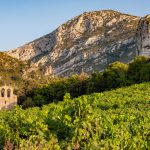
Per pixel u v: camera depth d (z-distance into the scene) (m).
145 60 96.50
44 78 192.12
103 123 15.32
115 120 18.86
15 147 12.17
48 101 112.50
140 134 16.47
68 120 14.10
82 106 14.51
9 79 190.38
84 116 14.34
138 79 89.88
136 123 18.41
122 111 24.28
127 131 15.86
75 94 108.94
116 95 40.16
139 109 28.08
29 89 134.38
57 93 111.69
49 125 13.75
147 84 50.69
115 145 13.84
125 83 90.31
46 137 12.88
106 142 13.48
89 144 12.42
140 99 34.78
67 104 16.58
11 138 12.90
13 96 138.25
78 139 13.05
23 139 12.40
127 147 14.53
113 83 94.94
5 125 14.60
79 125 13.45
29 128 13.06
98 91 98.12
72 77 113.62
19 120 14.20
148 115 22.59
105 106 30.22
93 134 13.59
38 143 12.43
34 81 166.00
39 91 115.56
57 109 16.67
